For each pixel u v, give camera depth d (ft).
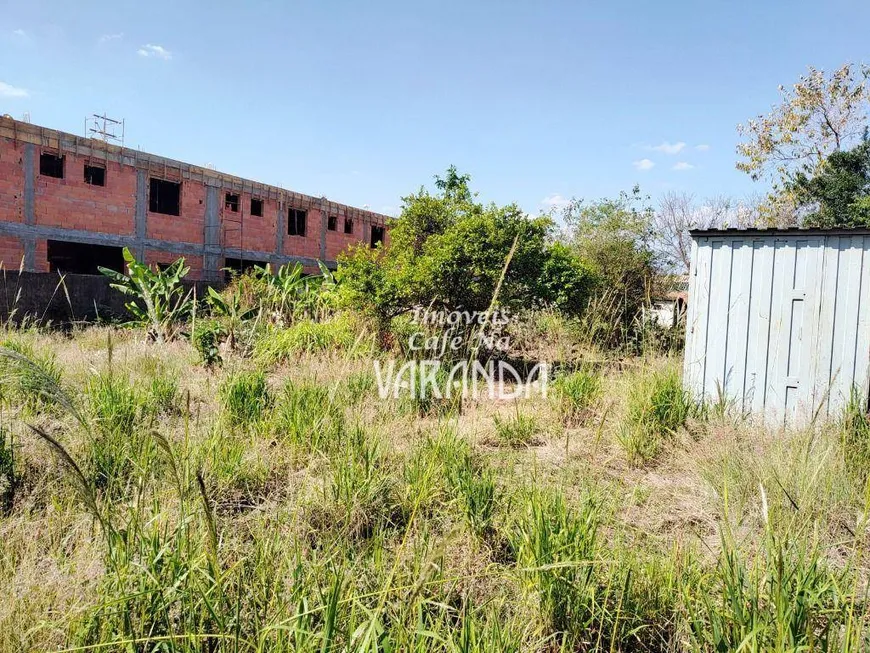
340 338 29.22
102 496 9.87
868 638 5.91
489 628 6.47
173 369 19.48
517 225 29.89
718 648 5.96
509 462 13.55
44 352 20.30
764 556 8.13
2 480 10.25
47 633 6.13
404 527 10.21
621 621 7.23
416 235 39.22
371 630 5.15
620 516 10.76
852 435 14.15
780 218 66.59
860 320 17.62
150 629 6.07
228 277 70.13
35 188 51.03
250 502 11.01
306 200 82.48
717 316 19.95
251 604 6.63
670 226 70.90
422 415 18.67
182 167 63.77
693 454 14.67
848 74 63.00
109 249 66.28
